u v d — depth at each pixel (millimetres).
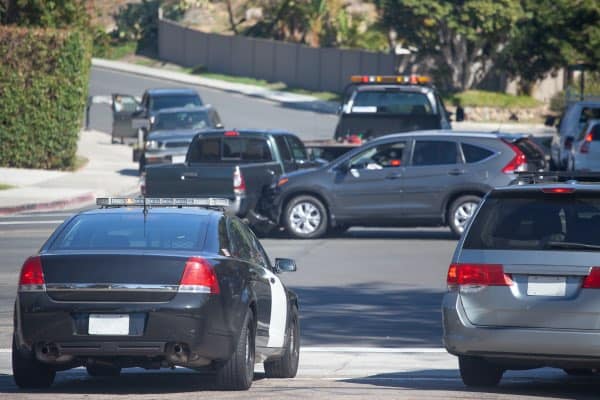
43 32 122875
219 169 77000
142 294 30562
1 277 60594
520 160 75500
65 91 124000
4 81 122875
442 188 75812
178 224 33062
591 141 105562
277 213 78250
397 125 95500
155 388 33875
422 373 38281
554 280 30969
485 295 31484
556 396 32188
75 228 32844
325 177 77625
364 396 31531
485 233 32031
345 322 48719
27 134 124000
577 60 193250
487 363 33562
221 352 31297
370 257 68688
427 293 56094
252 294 33219
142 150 122438
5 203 95625
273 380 36500
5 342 44312
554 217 31734
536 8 197375
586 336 30422
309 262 66562
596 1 190250
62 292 30672
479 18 195125
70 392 32656
